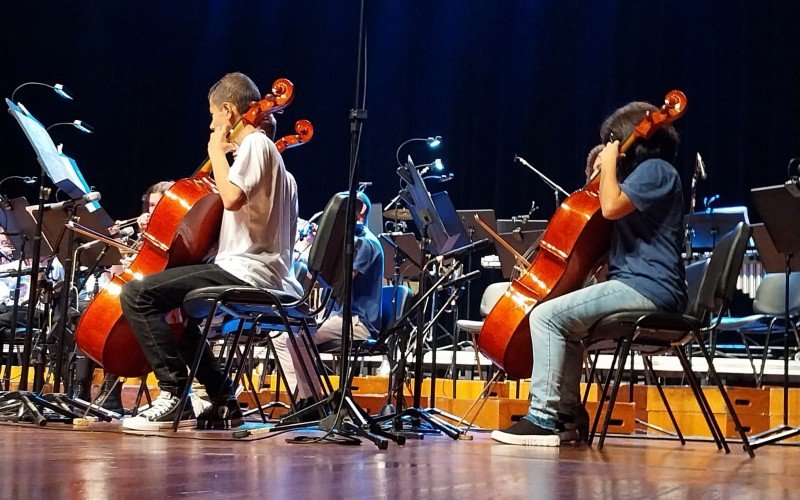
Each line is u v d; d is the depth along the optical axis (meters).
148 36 8.52
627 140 3.08
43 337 4.70
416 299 3.51
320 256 3.00
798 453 3.05
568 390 3.12
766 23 7.28
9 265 5.73
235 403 3.33
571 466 2.12
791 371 4.95
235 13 8.78
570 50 8.15
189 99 8.62
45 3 8.18
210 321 2.90
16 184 8.03
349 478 1.67
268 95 3.20
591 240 3.18
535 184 8.16
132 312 3.04
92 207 4.30
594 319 2.97
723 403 4.25
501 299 3.19
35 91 8.17
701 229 5.33
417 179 3.59
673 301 2.94
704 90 7.50
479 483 1.66
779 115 7.18
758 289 4.93
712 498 1.51
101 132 8.39
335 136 8.84
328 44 8.88
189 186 3.26
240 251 3.15
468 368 6.16
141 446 2.31
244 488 1.46
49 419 3.44
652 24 7.78
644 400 4.39
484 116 8.41
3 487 1.38
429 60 8.65
